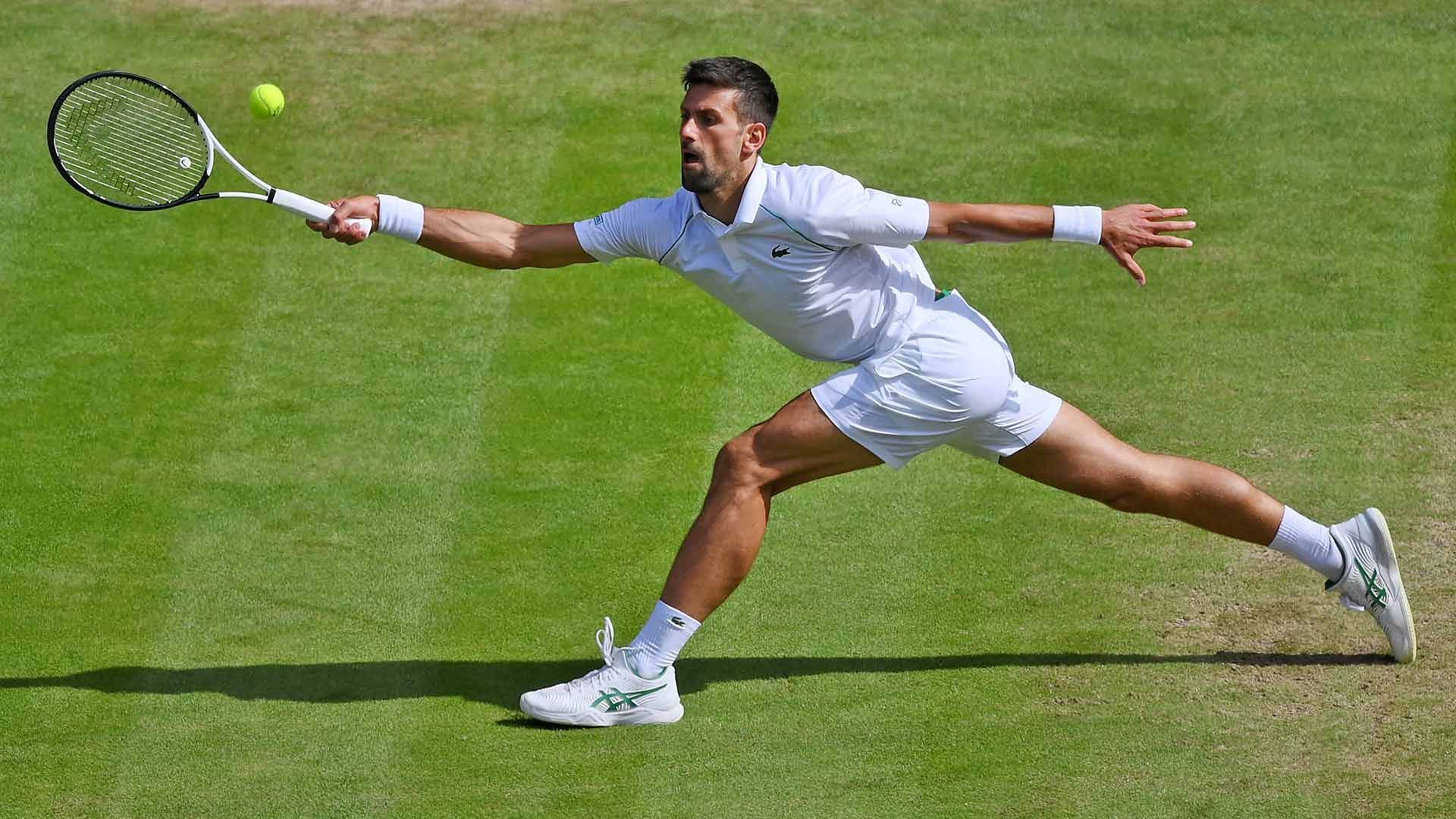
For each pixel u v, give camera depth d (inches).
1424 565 1005.2
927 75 1691.7
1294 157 1542.8
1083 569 1027.3
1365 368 1251.8
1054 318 1342.3
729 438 1205.1
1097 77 1676.9
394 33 1791.3
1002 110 1630.2
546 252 874.8
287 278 1424.7
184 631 984.9
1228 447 1153.4
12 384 1272.1
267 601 1018.7
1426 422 1175.6
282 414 1238.9
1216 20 1771.7
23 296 1386.6
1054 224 837.2
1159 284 1382.9
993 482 1141.7
